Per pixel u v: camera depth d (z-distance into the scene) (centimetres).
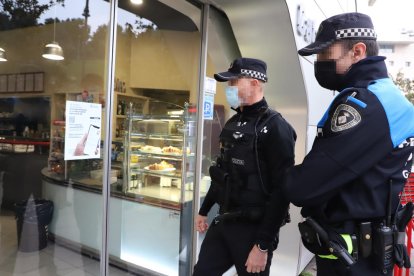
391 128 117
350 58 130
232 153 195
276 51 319
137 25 370
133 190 340
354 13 131
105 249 278
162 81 391
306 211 137
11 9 399
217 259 205
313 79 362
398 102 121
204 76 319
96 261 303
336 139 117
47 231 333
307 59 335
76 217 315
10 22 411
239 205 193
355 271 122
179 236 327
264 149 185
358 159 116
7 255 322
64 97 361
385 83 125
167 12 334
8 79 407
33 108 371
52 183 333
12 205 339
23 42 409
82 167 299
